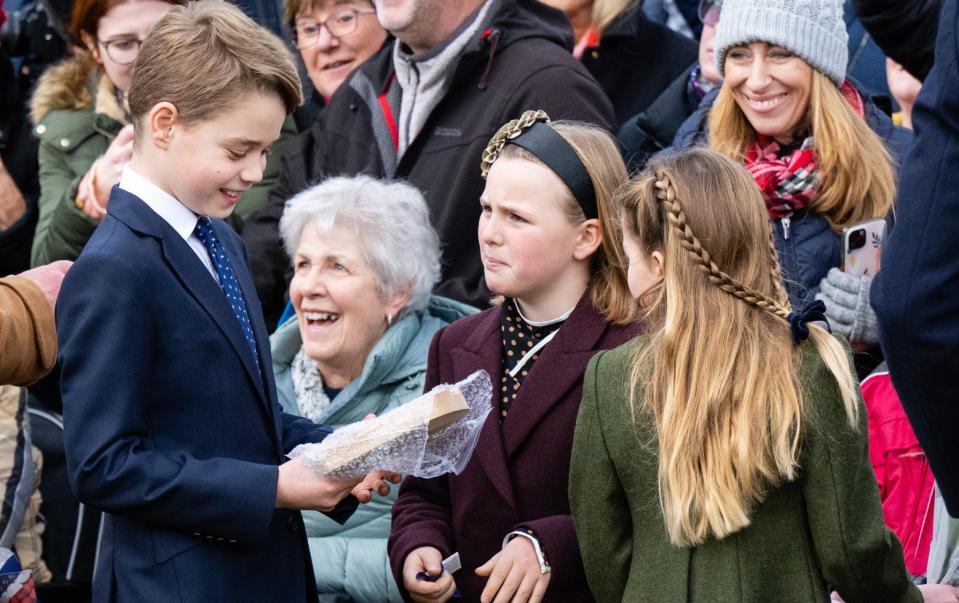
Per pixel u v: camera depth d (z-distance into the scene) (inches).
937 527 248.1
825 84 297.1
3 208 396.5
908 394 203.3
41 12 451.8
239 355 216.2
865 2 301.9
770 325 210.7
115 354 203.8
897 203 202.8
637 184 227.5
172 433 210.8
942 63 195.8
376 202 294.7
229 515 206.7
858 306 281.9
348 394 290.4
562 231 245.3
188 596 210.1
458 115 333.1
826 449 203.5
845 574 203.5
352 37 387.9
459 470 224.8
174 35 212.1
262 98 212.5
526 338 252.8
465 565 247.4
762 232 218.1
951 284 193.8
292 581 223.5
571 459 223.1
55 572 330.6
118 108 381.7
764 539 205.3
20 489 302.7
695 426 205.6
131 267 207.3
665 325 214.4
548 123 253.8
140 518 206.7
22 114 421.1
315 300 291.6
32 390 307.4
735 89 305.0
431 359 261.9
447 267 326.3
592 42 394.9
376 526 289.3
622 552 218.8
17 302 230.2
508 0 336.8
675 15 430.9
